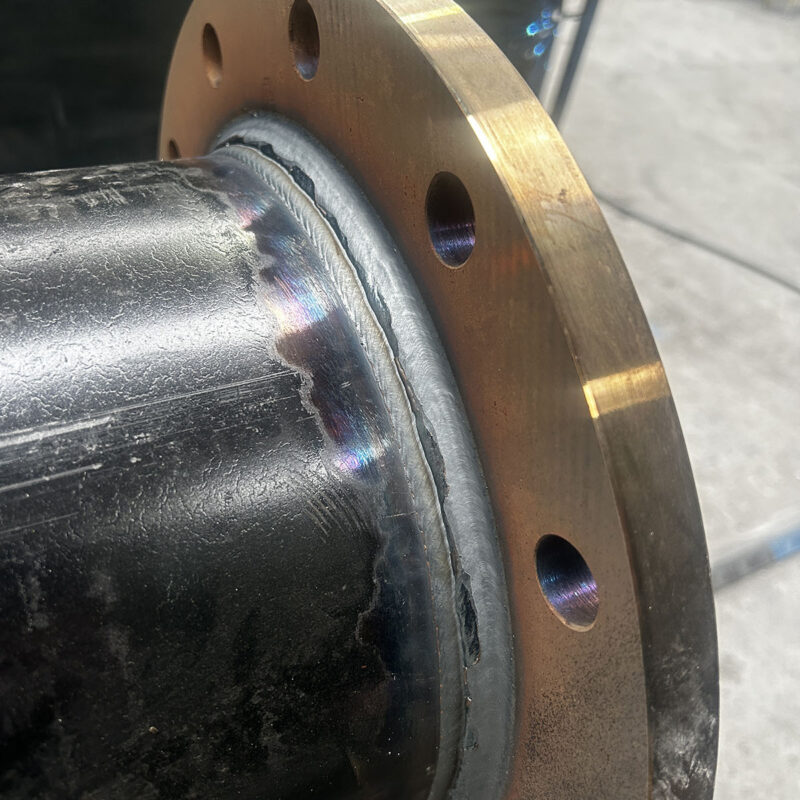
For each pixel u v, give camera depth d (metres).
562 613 0.58
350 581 0.58
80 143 1.70
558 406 0.53
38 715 0.50
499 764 0.68
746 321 2.14
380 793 0.64
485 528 0.63
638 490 0.50
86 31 1.55
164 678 0.53
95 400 0.54
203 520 0.54
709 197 2.58
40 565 0.50
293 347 0.61
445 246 0.64
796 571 1.62
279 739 0.57
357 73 0.68
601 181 2.59
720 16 3.79
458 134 0.58
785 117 3.07
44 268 0.59
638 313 0.53
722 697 1.42
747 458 1.80
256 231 0.68
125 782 0.53
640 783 0.53
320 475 0.58
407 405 0.63
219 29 0.90
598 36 3.45
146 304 0.59
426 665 0.61
